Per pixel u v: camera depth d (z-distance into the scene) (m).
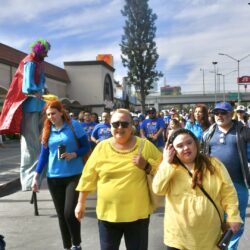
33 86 8.26
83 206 4.58
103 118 11.23
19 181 12.74
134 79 72.31
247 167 5.33
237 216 3.82
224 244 3.74
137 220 4.35
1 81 35.41
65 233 5.81
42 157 6.09
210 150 5.56
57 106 5.90
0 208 9.14
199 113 7.51
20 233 7.23
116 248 4.44
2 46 36.22
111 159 4.39
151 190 4.42
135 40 71.94
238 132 5.41
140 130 14.37
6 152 23.66
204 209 3.76
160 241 6.67
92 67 57.31
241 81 60.91
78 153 5.81
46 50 8.35
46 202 9.66
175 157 3.90
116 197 4.31
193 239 3.79
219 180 3.85
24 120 8.65
